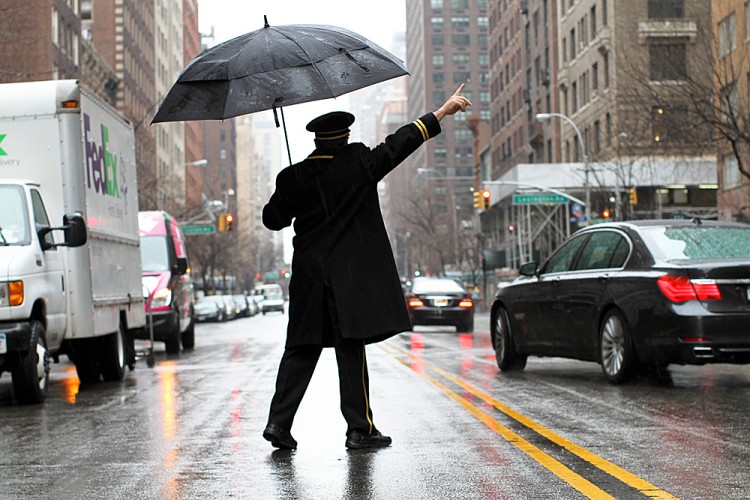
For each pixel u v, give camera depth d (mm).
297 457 6789
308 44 6789
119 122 15703
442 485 5762
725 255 11094
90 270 13164
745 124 30484
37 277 11859
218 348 24047
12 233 12047
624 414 8750
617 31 52219
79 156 13016
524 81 79438
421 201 105562
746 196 41844
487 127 122812
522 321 13242
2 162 12953
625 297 11141
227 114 6582
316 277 6738
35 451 7461
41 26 49625
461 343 22406
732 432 7637
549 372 13375
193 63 6844
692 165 50281
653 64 49406
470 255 88812
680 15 52375
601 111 56062
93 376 14586
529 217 62438
